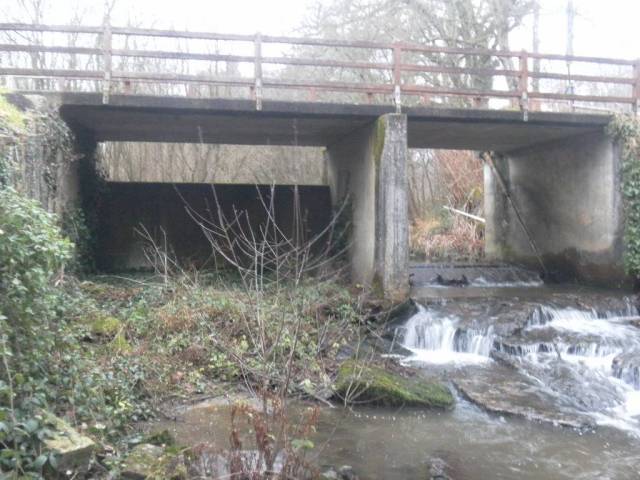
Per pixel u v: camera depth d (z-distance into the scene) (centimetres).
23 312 552
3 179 799
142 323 1008
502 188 1948
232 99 1201
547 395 912
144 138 1664
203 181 2386
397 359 1074
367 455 699
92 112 1245
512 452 719
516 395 906
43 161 1048
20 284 539
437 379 972
